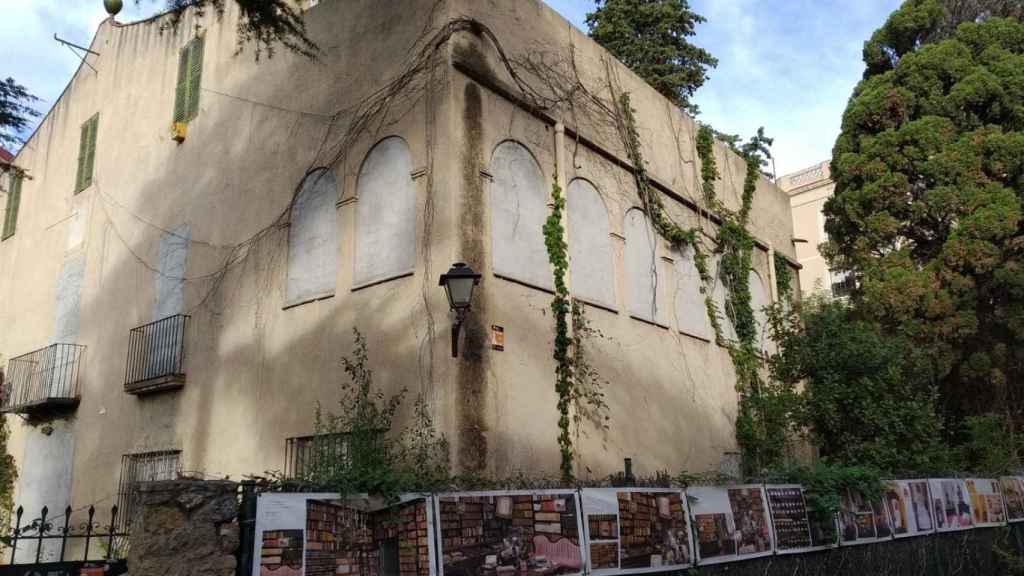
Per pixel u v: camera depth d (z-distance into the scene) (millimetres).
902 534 9977
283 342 11375
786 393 14227
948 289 15453
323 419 10359
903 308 15625
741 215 16891
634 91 14250
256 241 12391
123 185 16203
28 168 20203
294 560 5125
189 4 11820
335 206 11211
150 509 4754
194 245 13719
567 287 11102
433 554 5551
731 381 15047
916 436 13195
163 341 13633
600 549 6625
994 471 13516
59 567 6520
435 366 9297
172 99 15453
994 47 16719
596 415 11172
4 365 18578
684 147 15578
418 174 10141
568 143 12094
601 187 12656
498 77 10875
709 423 13938
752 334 15836
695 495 7641
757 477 8867
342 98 11602
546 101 11719
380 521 5652
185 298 13562
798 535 8617
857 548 9281
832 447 13625
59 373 16375
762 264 17594
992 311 15609
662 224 13969
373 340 10117
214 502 4961
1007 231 15023
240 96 13625
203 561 4824
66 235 17781
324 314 10875
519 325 10227
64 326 16859
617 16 24625
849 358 13648
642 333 12742
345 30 11891
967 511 11516
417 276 9820
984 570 11344
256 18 11305
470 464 8984
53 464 15836
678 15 24656
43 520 6656
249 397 11664
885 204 16562
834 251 17984
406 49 10828
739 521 7996
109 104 17562
